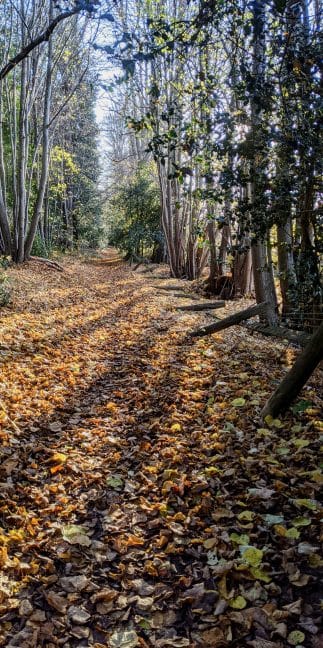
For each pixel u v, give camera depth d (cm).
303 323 740
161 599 234
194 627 216
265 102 433
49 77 1518
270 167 529
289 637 205
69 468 351
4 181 1588
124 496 321
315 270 619
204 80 467
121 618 223
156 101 466
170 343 739
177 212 1911
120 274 2125
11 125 1602
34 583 241
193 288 1526
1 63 1467
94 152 3338
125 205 2734
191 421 435
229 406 455
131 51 299
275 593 230
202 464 354
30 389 505
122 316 1022
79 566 255
